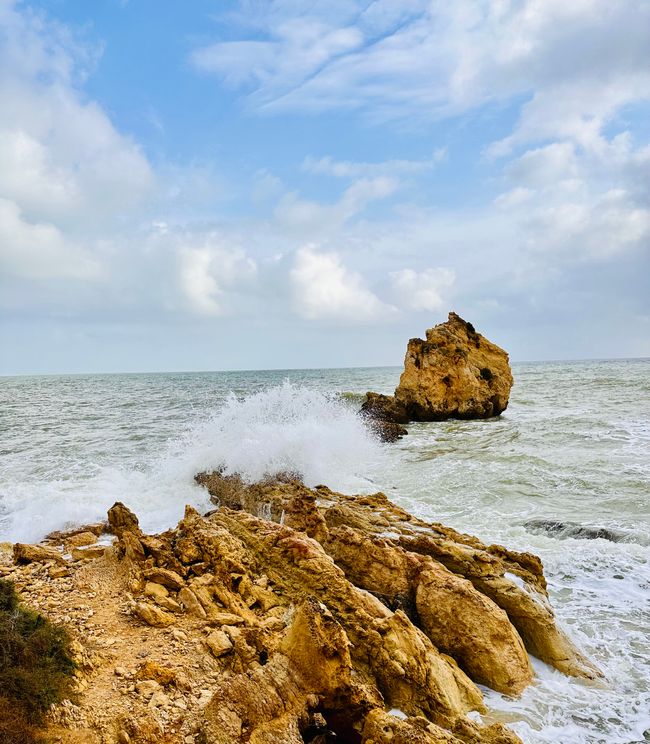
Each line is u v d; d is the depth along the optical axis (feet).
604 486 56.39
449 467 68.13
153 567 30.76
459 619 25.79
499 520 47.19
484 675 24.48
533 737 20.39
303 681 17.93
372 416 115.03
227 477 55.52
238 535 32.81
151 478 59.72
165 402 179.52
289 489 49.85
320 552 29.40
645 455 69.67
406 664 22.04
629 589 33.63
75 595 27.89
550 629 26.91
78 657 20.38
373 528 37.76
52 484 58.08
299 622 18.78
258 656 21.70
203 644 22.75
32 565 32.55
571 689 24.09
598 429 90.63
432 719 20.83
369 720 17.33
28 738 15.57
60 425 117.29
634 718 21.83
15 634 19.45
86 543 38.91
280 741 15.55
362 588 29.50
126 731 16.70
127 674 20.12
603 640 28.02
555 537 43.42
